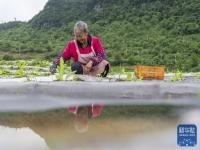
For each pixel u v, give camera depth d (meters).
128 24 87.31
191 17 81.12
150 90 2.99
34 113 2.05
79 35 4.60
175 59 59.06
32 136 1.43
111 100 2.63
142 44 73.31
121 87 2.95
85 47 4.72
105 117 1.86
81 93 2.84
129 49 69.94
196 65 56.66
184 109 2.17
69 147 1.23
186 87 3.08
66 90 2.93
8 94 2.79
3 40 93.81
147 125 1.62
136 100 2.62
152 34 78.56
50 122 1.75
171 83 3.11
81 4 108.06
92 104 2.42
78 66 4.63
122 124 1.64
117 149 1.20
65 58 4.78
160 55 62.88
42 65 12.40
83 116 1.91
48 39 93.81
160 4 90.56
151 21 85.75
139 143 1.28
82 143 1.28
